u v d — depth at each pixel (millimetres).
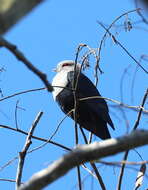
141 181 8492
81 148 5137
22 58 5809
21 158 7426
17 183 7109
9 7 4773
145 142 5133
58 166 5043
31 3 4785
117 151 5141
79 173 8039
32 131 7781
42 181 4992
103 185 8094
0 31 4816
